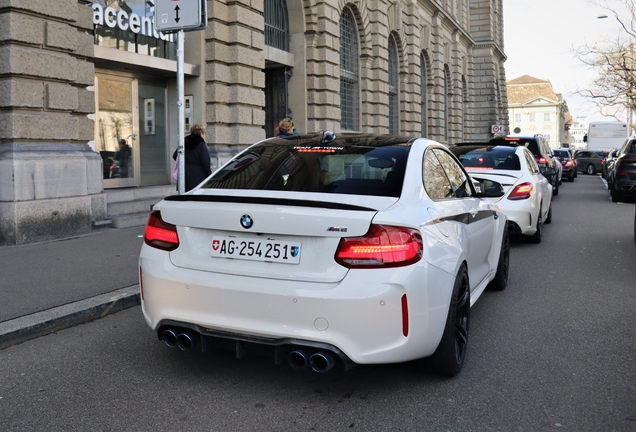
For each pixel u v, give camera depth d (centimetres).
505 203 955
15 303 564
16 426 347
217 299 367
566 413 363
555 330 534
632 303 627
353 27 2217
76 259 775
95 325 543
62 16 930
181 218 388
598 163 4359
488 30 4622
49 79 923
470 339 508
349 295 342
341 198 386
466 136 4425
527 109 11812
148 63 1229
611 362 452
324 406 372
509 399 384
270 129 1844
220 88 1347
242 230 367
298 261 357
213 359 455
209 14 1320
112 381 414
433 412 364
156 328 393
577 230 1200
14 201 868
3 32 867
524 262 858
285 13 1795
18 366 442
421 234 367
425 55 3225
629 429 343
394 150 451
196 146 1005
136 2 1233
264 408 370
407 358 358
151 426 346
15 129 878
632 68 3275
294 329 351
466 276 445
